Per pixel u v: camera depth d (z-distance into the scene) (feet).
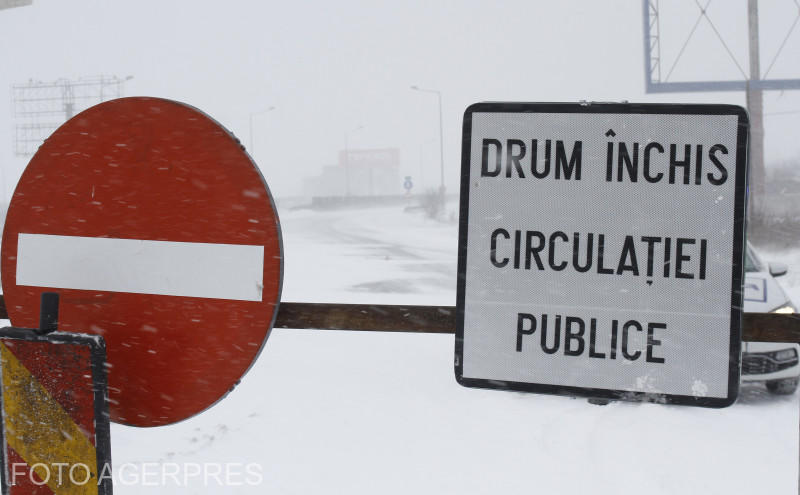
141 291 5.03
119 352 5.10
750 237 70.95
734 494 12.32
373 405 17.56
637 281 4.74
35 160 5.22
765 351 18.63
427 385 19.39
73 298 5.17
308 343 25.20
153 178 4.96
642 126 4.74
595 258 4.78
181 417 5.04
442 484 12.89
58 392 5.08
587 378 4.78
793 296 40.75
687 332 4.67
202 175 4.86
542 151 4.85
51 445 5.12
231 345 4.87
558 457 14.05
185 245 4.93
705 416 16.60
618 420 16.22
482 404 17.56
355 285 46.03
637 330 4.73
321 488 12.73
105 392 5.00
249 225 4.80
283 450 14.57
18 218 5.29
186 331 4.95
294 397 18.29
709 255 4.66
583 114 4.80
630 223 4.75
